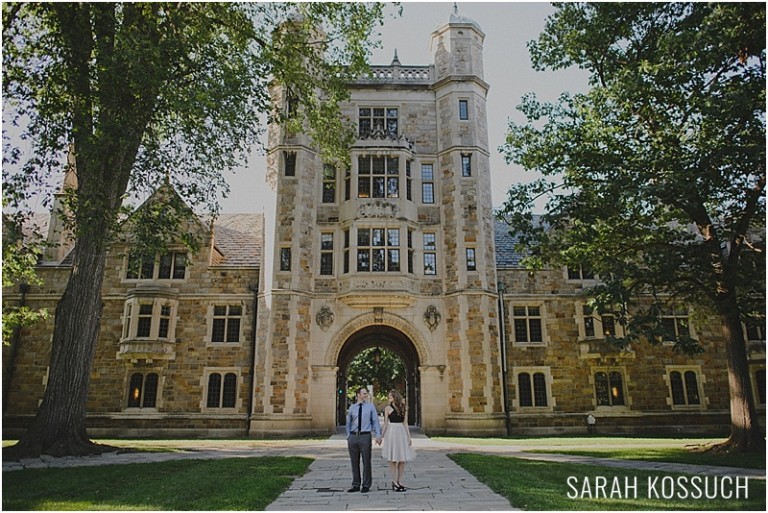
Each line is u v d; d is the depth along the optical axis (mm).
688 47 12414
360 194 22234
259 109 13703
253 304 21703
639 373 21938
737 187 13406
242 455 12750
